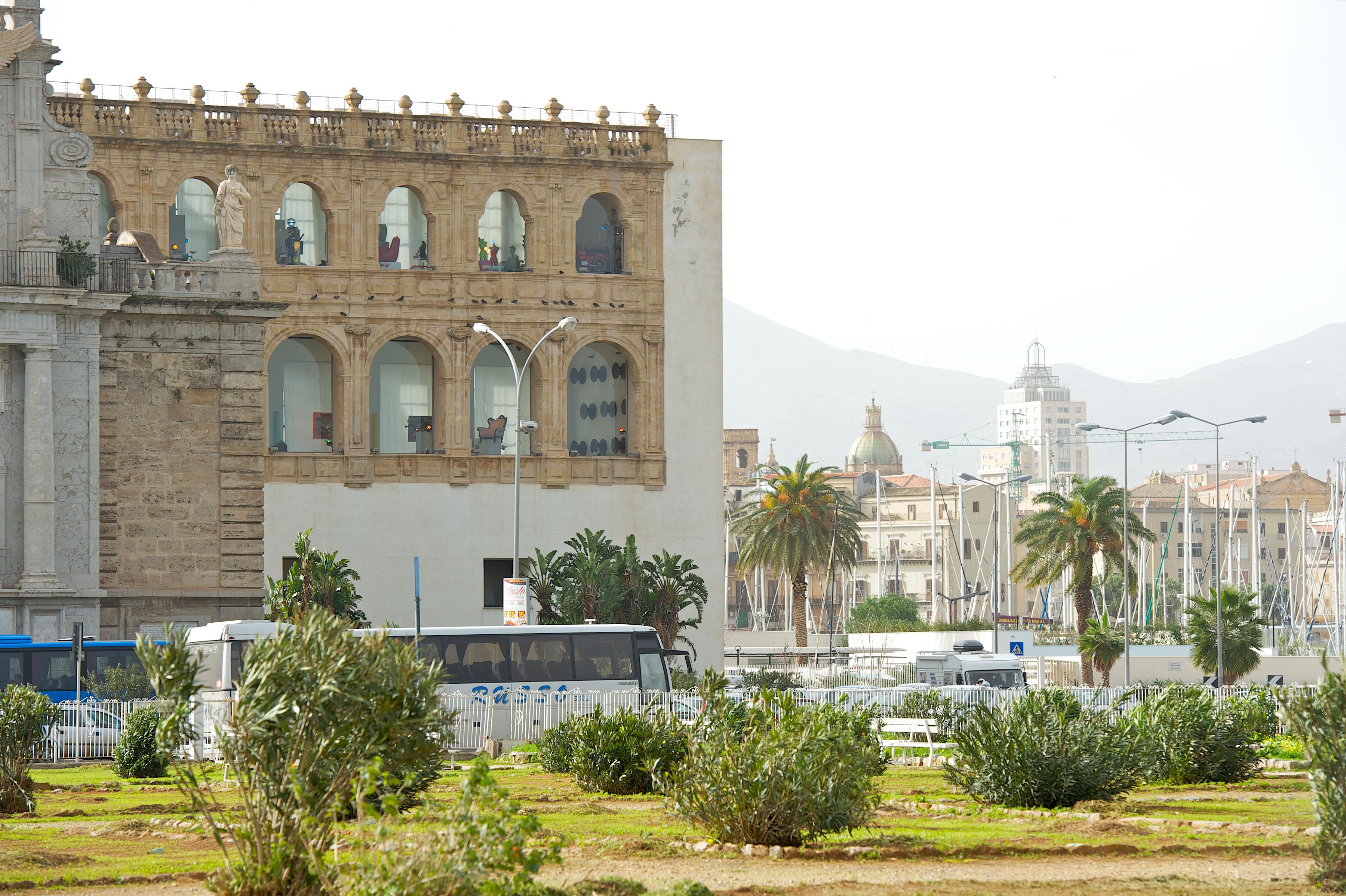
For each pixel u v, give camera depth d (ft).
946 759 141.90
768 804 77.87
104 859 78.13
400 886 50.96
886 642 458.50
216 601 231.30
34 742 111.24
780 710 84.23
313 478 293.23
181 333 231.09
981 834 84.43
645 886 64.75
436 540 299.79
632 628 202.18
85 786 131.23
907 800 106.52
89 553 218.79
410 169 300.81
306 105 294.66
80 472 219.41
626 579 287.28
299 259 298.35
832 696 204.33
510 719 178.50
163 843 85.30
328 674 56.44
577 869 71.15
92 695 193.88
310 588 247.09
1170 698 131.54
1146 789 119.55
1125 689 208.03
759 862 72.84
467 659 195.42
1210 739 126.21
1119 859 73.51
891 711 191.42
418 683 58.75
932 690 199.82
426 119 302.04
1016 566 385.50
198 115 287.89
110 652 214.28
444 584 299.58
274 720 55.72
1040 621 547.49
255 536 233.35
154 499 229.25
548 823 92.43
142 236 259.39
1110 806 100.68
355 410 296.30
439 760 77.71
